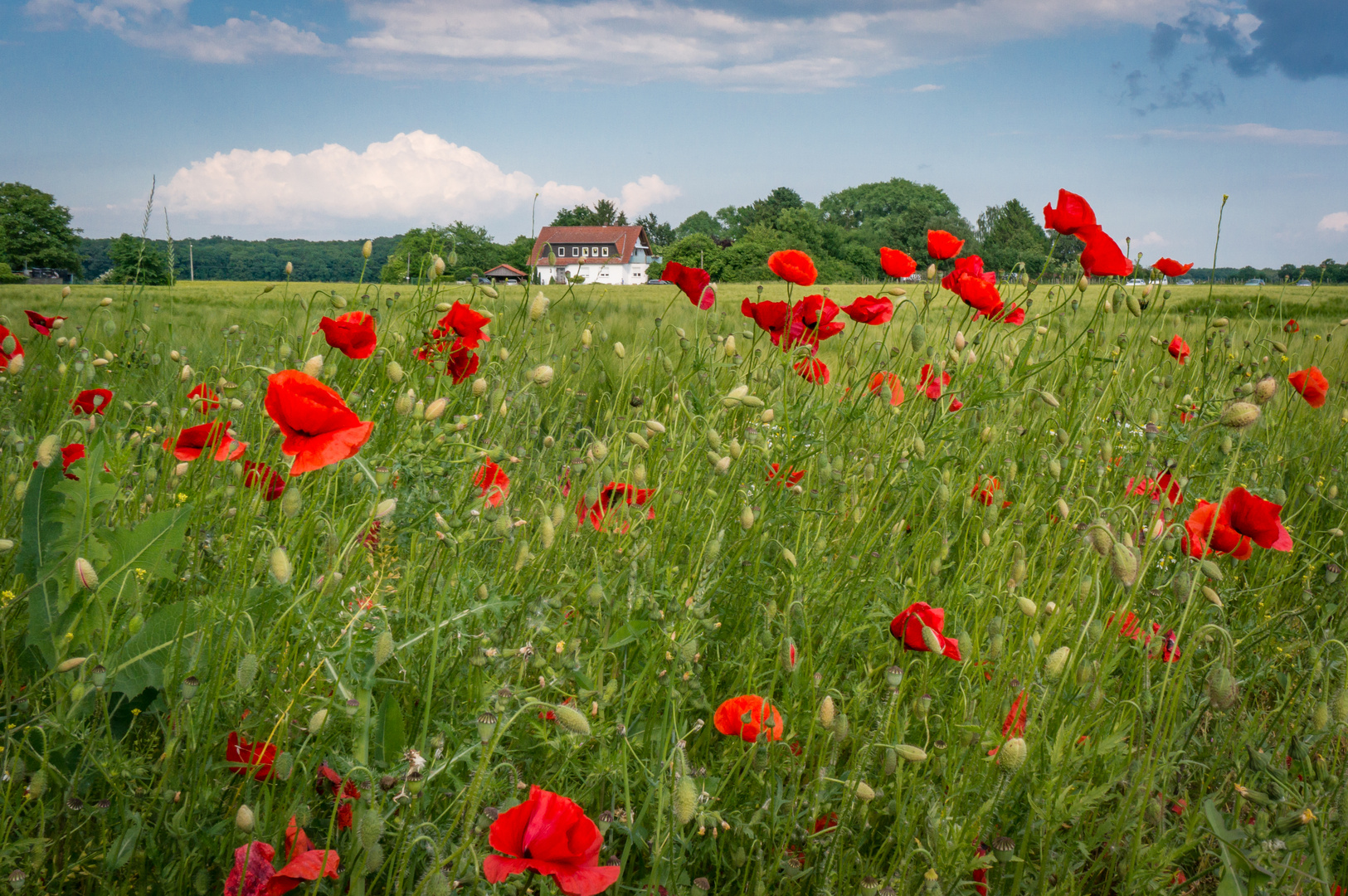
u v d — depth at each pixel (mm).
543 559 1981
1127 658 2182
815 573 2107
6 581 1896
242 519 1823
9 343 2811
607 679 1885
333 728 1503
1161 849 1519
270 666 1588
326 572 1687
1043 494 2865
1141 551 2135
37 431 2863
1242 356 4387
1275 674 2221
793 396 2812
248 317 4402
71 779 1302
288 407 1566
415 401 2164
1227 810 1807
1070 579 2115
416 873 1326
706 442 2551
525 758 1590
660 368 3383
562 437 2922
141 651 1538
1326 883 1278
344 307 2746
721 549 2059
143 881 1294
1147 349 4562
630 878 1540
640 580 1901
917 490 2441
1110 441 2568
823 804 1570
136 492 2111
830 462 2531
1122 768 1696
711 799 1445
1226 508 2068
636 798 1645
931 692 1829
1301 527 3180
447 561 1885
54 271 30703
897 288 3547
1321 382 3799
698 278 3465
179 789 1366
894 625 1792
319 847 1441
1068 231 3330
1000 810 1615
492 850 1254
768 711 1604
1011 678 1803
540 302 2424
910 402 2736
